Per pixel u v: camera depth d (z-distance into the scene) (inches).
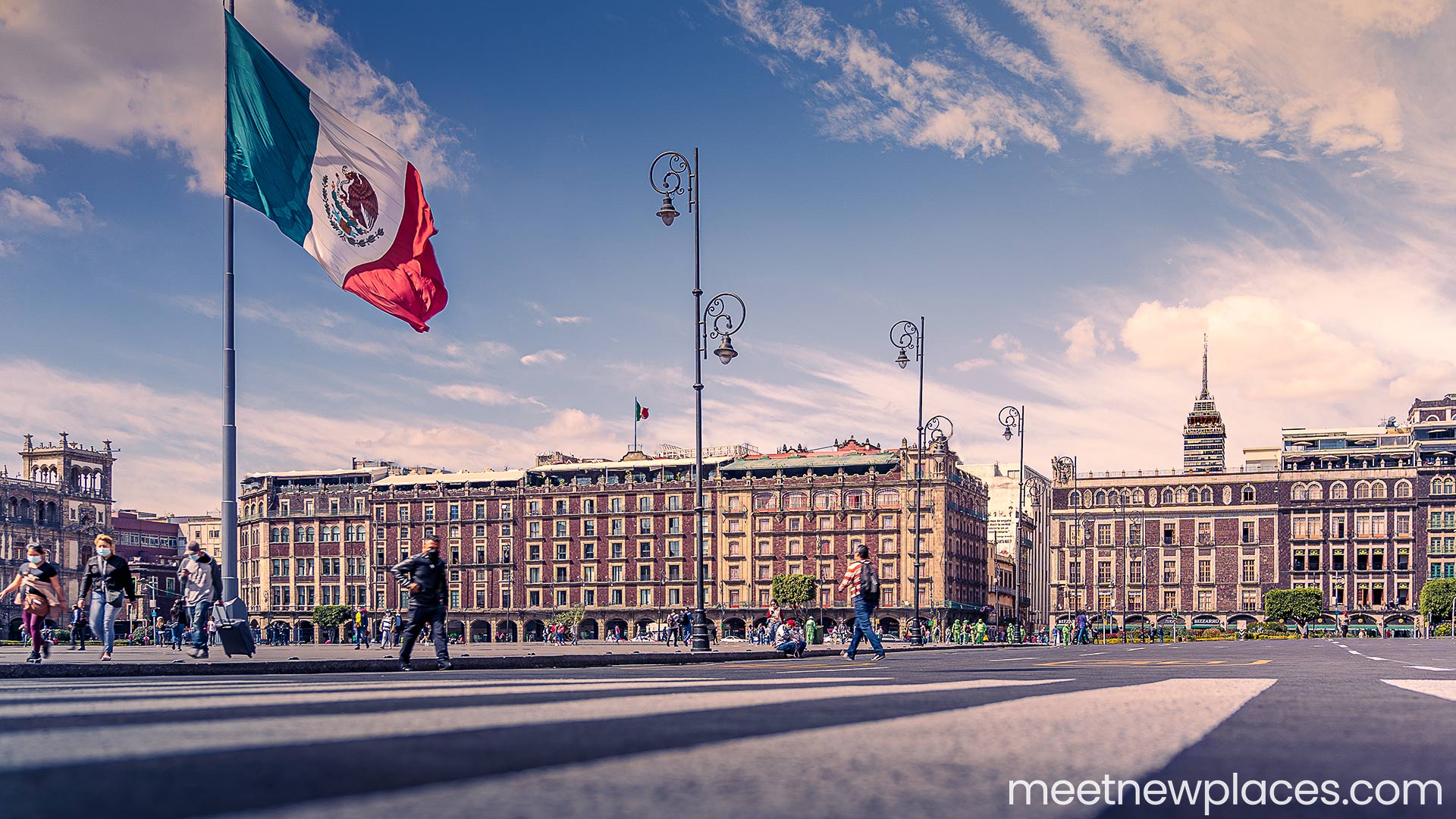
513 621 5595.5
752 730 164.4
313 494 6038.4
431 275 840.3
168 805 97.9
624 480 5516.7
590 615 5447.8
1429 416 5157.5
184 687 301.1
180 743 140.4
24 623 681.6
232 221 706.2
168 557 7367.1
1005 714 198.5
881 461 5206.7
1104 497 5487.2
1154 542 5388.8
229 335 689.0
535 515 5615.2
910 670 486.3
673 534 5383.9
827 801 108.7
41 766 120.1
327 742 143.2
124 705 203.6
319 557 5989.2
